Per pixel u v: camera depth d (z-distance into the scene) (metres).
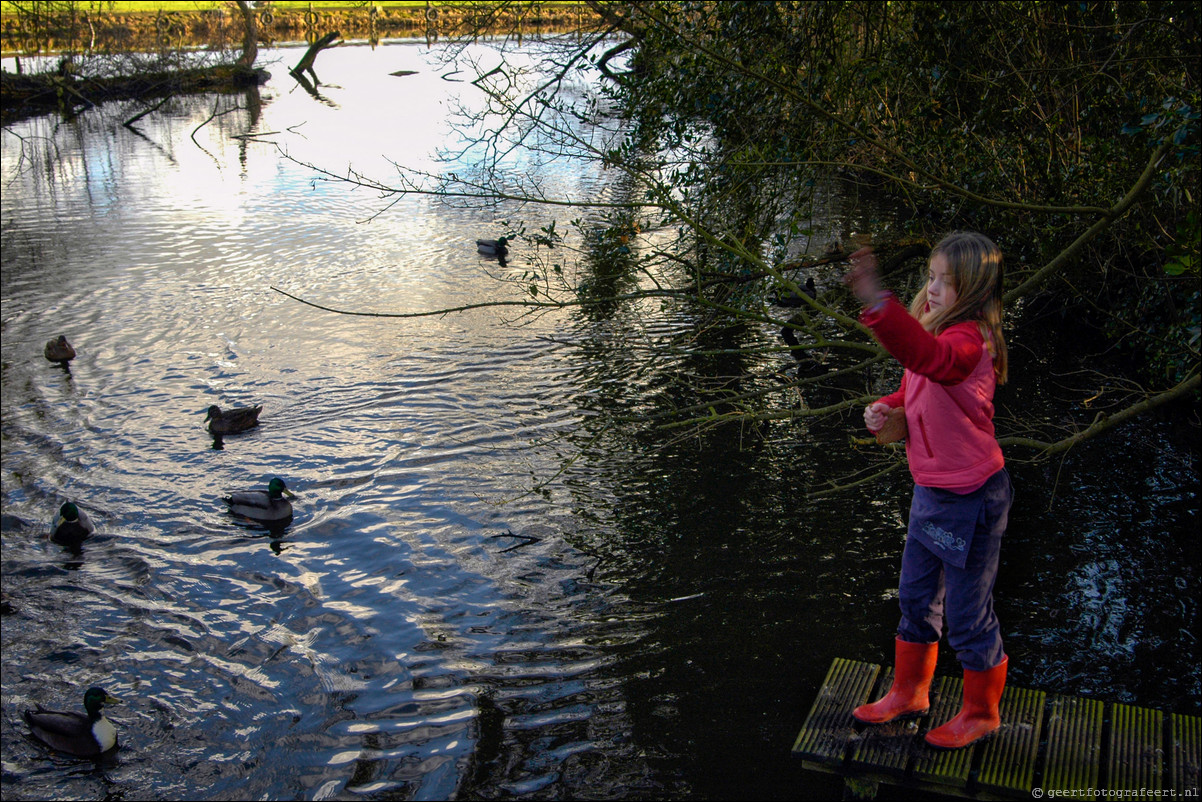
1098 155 10.57
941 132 10.77
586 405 12.99
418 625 8.45
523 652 7.93
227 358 15.23
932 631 4.42
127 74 46.19
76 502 11.12
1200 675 7.28
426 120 37.81
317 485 11.25
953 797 4.75
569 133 9.33
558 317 16.44
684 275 16.33
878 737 4.54
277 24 67.69
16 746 7.48
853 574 8.82
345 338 15.89
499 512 10.34
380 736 7.07
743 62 9.40
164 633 8.73
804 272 17.30
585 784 6.23
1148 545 9.09
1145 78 10.77
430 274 19.36
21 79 42.38
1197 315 8.82
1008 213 11.22
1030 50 11.47
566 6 10.67
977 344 3.72
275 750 7.08
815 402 12.66
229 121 39.75
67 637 8.77
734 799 5.94
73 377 14.63
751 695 7.10
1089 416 11.86
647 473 11.03
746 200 9.89
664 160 10.23
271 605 9.02
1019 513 9.73
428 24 11.00
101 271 19.98
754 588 8.67
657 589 8.75
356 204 25.86
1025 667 7.43
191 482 11.49
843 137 9.47
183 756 7.21
